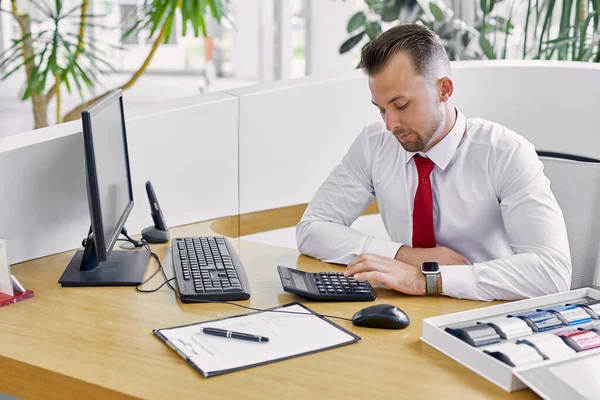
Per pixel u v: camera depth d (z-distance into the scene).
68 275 1.98
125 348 1.59
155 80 5.60
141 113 2.36
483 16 3.94
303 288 1.87
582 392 1.35
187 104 2.49
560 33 3.62
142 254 2.15
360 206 2.32
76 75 3.83
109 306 1.82
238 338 1.62
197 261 2.05
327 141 2.88
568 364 1.43
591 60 3.66
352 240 2.13
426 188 2.16
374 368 1.50
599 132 3.01
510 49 4.29
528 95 3.12
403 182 2.22
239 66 5.62
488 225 2.16
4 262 1.84
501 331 1.58
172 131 2.43
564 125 3.09
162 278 2.01
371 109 2.96
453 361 1.53
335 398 1.39
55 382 1.50
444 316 1.63
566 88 3.05
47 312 1.78
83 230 2.22
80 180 2.19
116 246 2.24
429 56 1.92
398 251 2.09
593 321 1.65
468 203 2.14
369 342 1.62
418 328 1.70
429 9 4.18
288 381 1.45
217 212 2.62
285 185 2.80
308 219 2.26
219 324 1.69
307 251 2.21
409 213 2.23
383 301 1.87
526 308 1.72
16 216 2.05
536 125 3.13
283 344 1.60
